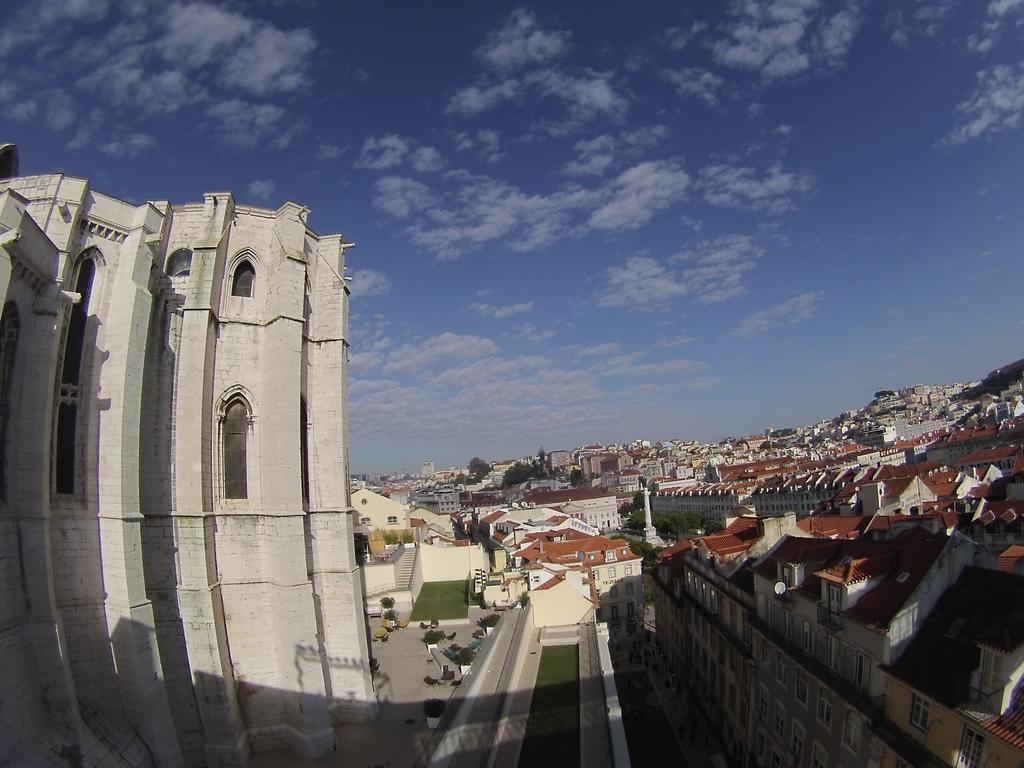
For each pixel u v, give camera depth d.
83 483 26.34
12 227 21.62
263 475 33.03
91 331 27.44
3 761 17.89
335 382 36.84
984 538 52.44
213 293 33.06
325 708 30.95
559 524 112.69
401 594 65.75
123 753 23.78
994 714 20.02
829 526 58.06
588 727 35.34
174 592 30.44
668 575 65.50
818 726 30.91
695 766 44.38
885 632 25.41
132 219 29.22
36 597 22.69
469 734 31.94
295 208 34.88
